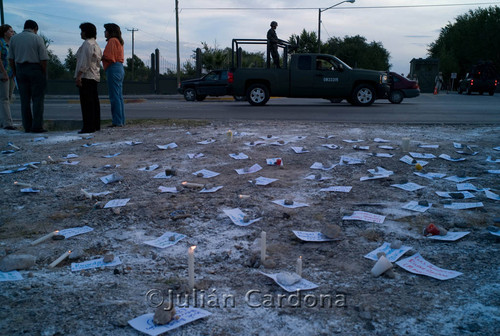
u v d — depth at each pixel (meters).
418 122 8.30
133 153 5.62
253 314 2.00
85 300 2.14
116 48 7.43
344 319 1.94
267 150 5.52
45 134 7.27
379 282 2.30
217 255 2.69
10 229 3.26
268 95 13.45
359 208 3.46
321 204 3.59
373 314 1.97
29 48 7.07
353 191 3.88
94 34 7.04
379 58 54.53
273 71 13.27
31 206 3.77
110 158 5.39
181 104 15.38
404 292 2.18
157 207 3.58
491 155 5.09
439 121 8.52
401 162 4.82
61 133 7.31
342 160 4.87
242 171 4.60
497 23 45.62
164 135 6.69
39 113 7.37
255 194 3.86
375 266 2.38
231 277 2.40
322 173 4.50
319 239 2.88
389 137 6.32
